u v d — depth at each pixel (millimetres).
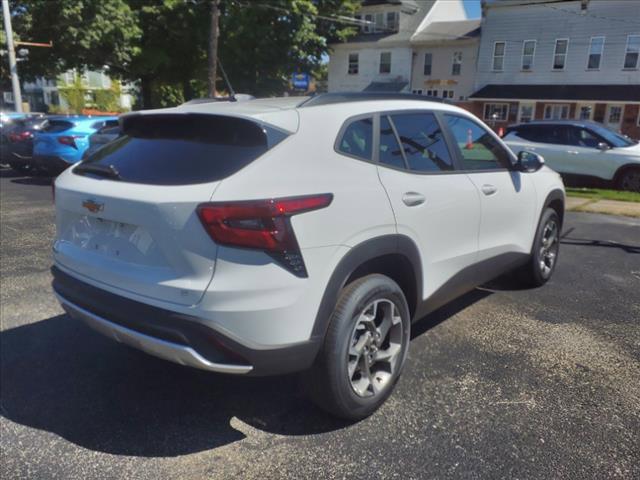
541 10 28531
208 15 23703
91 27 19938
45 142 11992
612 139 11500
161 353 2400
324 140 2607
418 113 3281
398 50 34031
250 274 2254
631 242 6809
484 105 31234
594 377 3230
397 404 2938
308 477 2361
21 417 2848
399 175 2932
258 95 27266
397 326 2928
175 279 2311
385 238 2734
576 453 2510
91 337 3855
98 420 2822
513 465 2426
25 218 7898
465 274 3555
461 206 3355
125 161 2697
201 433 2703
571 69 28391
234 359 2316
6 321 4105
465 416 2820
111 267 2539
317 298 2430
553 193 4715
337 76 36750
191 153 2525
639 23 26109
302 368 2467
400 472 2387
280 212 2264
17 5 20578
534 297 4641
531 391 3066
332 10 30422
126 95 58188
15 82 20562
